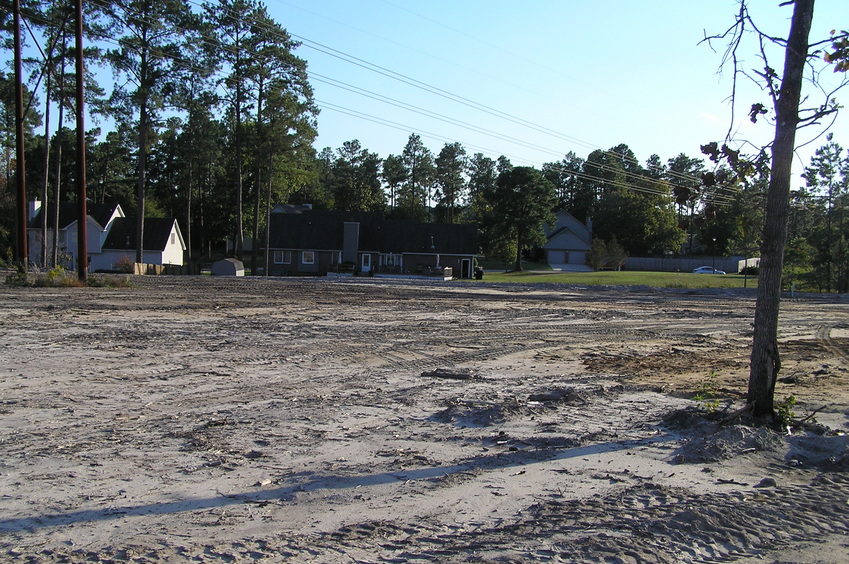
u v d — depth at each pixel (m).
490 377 11.02
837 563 4.38
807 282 52.91
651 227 86.81
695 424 7.82
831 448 6.94
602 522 4.88
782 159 7.95
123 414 7.91
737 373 11.96
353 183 110.06
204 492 5.41
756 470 6.32
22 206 27.03
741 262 75.94
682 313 24.48
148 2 40.53
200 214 83.69
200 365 11.20
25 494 5.29
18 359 11.10
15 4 26.53
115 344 12.98
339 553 4.29
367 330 16.59
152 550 4.30
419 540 4.52
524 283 42.12
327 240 64.00
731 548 4.57
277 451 6.57
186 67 42.72
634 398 9.55
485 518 4.95
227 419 7.79
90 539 4.47
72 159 76.38
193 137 70.62
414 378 10.77
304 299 24.97
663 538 4.63
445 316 20.66
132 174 91.81
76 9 27.25
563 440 7.14
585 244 87.12
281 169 54.88
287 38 50.41
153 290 26.92
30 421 7.48
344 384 10.09
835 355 14.83
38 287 26.03
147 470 5.93
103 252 58.62
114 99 41.72
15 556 4.19
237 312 19.61
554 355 13.79
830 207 50.62
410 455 6.54
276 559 4.19
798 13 7.82
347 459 6.38
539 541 4.52
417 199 119.19
